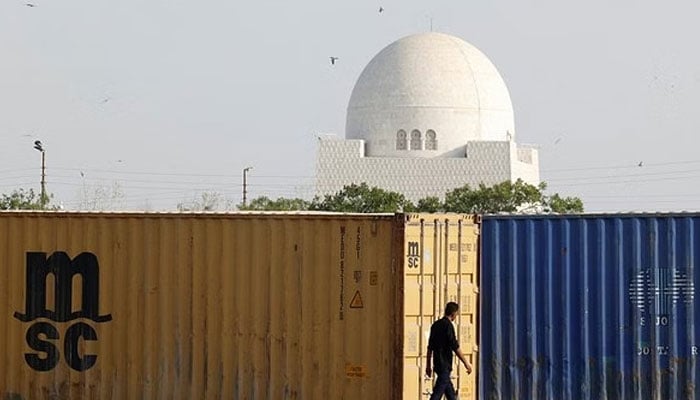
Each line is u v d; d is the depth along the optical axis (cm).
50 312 8669
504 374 8425
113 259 8569
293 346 8312
